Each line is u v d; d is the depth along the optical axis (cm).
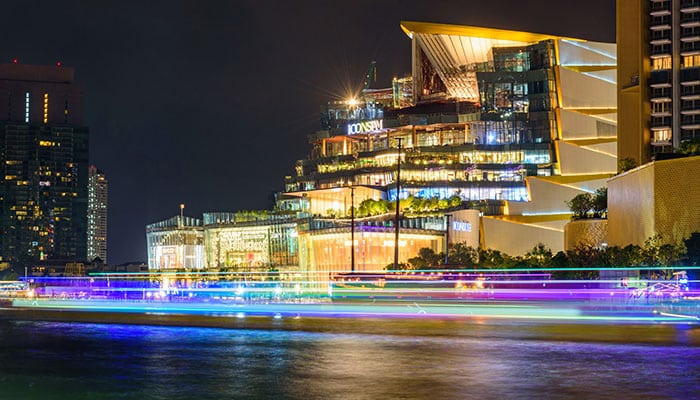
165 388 3091
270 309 7850
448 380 3234
